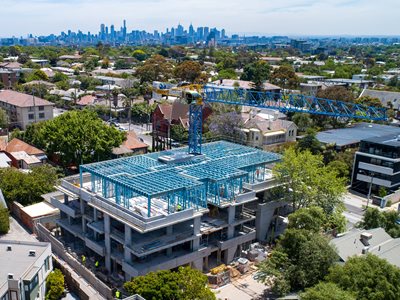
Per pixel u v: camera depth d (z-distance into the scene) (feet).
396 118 527.40
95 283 183.52
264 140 396.57
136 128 504.43
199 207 198.70
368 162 318.86
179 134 405.18
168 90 340.80
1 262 169.89
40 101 474.08
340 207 241.55
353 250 188.75
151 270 177.47
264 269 176.76
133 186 188.44
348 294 142.10
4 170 275.39
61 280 177.68
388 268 155.63
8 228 237.86
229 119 397.80
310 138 363.76
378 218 228.43
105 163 231.50
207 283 191.83
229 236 211.00
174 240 187.52
